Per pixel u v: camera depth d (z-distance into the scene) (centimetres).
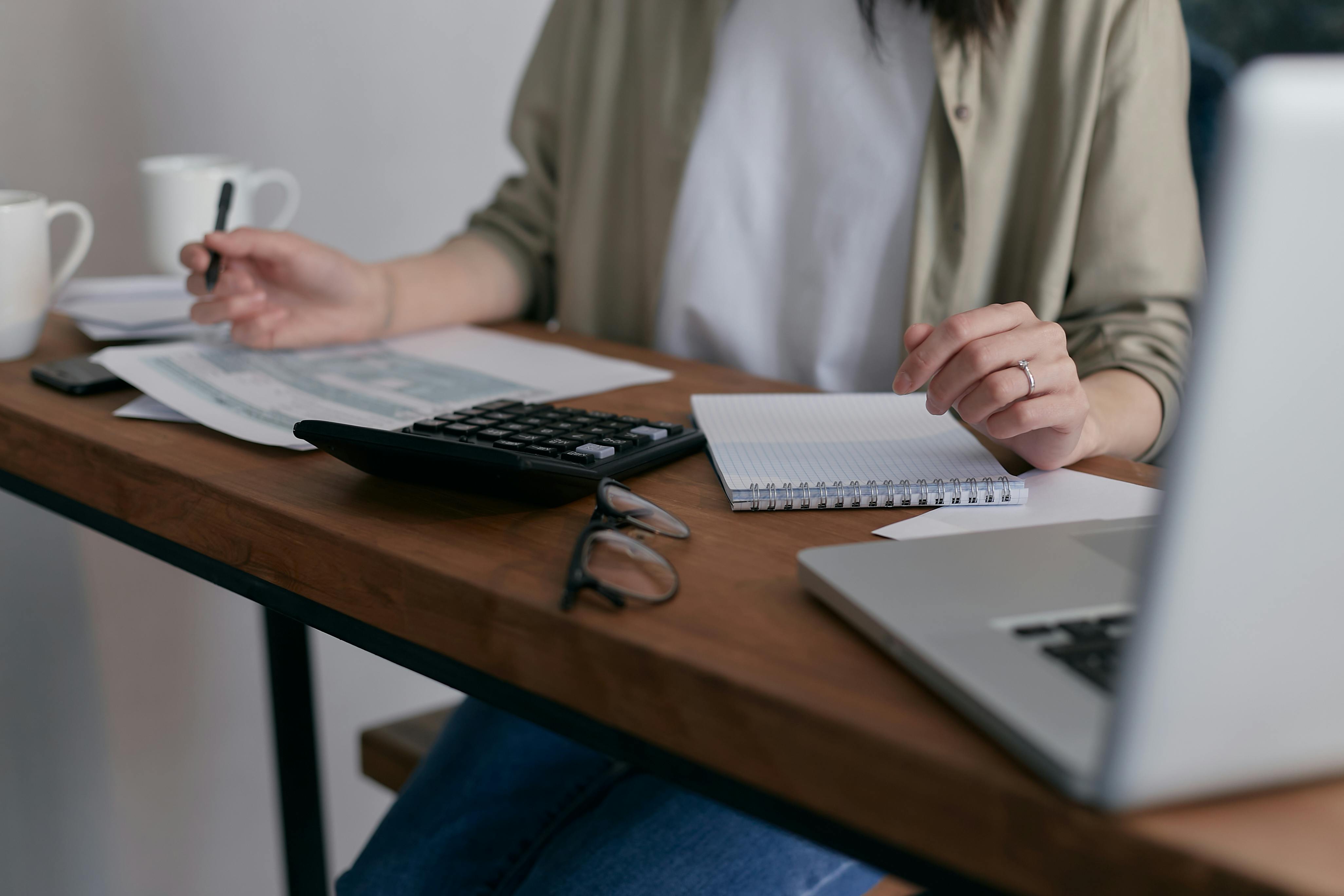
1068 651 36
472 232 116
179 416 69
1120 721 28
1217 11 163
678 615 42
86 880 127
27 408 70
